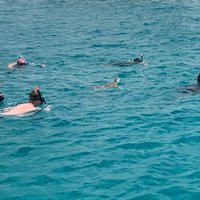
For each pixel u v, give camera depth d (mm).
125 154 15312
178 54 30406
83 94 22469
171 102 20859
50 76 26016
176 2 57062
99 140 16672
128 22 44344
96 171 14086
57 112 19875
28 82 24812
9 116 19375
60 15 50438
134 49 32562
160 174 13773
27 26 44000
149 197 12414
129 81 24516
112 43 34938
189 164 14445
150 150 15625
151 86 23406
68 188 13000
